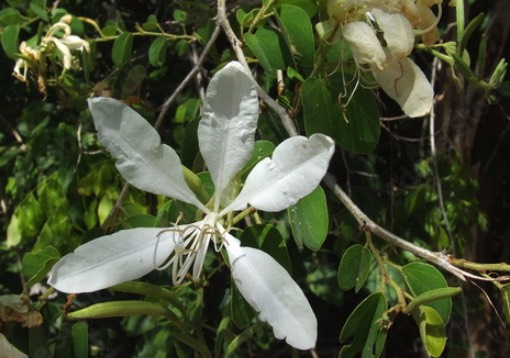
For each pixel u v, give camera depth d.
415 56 0.64
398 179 0.65
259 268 0.38
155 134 0.38
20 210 0.57
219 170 0.38
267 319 0.37
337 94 0.42
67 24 0.53
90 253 0.38
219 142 0.38
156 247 0.39
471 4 0.61
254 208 0.38
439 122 0.61
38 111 0.61
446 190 0.60
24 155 0.62
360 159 0.62
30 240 0.59
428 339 0.38
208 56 0.54
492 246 0.79
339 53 0.42
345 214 0.57
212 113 0.38
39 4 0.56
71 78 0.56
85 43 0.53
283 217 0.57
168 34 0.55
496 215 0.79
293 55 0.43
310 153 0.37
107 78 0.55
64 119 0.61
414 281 0.40
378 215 0.59
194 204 0.39
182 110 0.56
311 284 0.59
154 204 0.55
